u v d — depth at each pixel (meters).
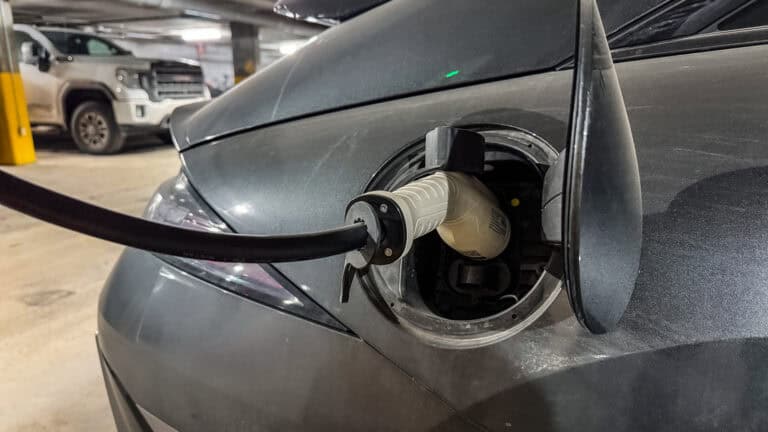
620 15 0.58
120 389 0.79
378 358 0.53
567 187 0.32
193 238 0.35
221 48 17.91
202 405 0.66
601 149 0.33
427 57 0.67
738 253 0.40
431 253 0.54
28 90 6.56
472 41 0.65
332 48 0.78
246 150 0.73
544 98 0.53
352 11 0.96
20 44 6.54
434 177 0.44
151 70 6.46
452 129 0.45
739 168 0.42
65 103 6.57
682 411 0.39
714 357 0.39
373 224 0.39
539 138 0.50
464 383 0.47
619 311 0.37
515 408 0.45
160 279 0.73
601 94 0.34
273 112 0.76
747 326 0.38
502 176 0.53
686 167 0.44
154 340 0.70
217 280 0.67
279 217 0.64
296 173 0.65
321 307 0.58
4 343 1.88
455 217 0.44
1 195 0.29
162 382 0.70
